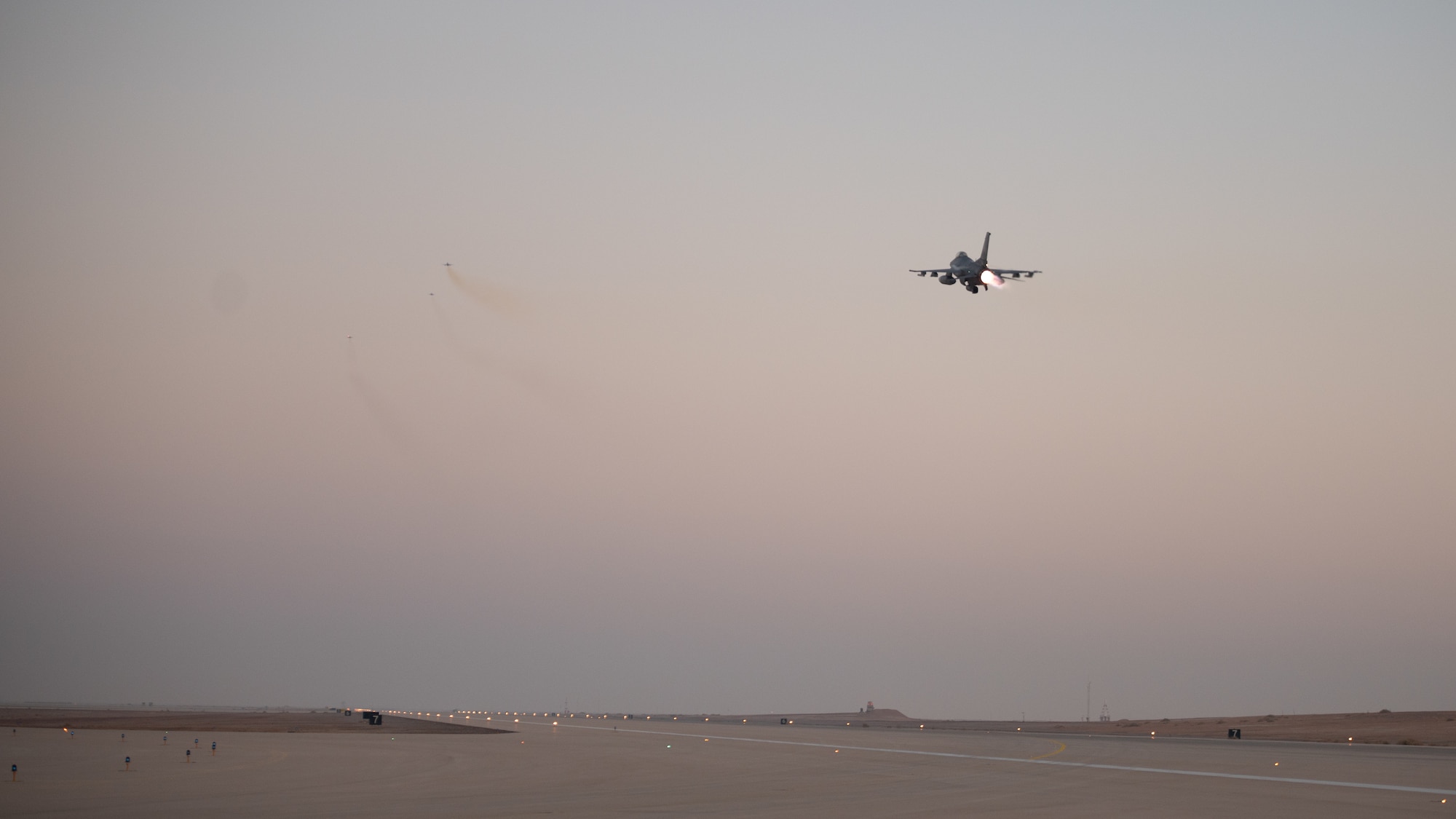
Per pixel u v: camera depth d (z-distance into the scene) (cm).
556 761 6569
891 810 4050
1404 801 4400
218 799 4303
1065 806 4191
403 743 8775
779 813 3909
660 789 4791
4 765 6100
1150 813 3953
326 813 3819
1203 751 8088
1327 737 11212
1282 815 3891
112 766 6072
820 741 9794
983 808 4103
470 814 3809
